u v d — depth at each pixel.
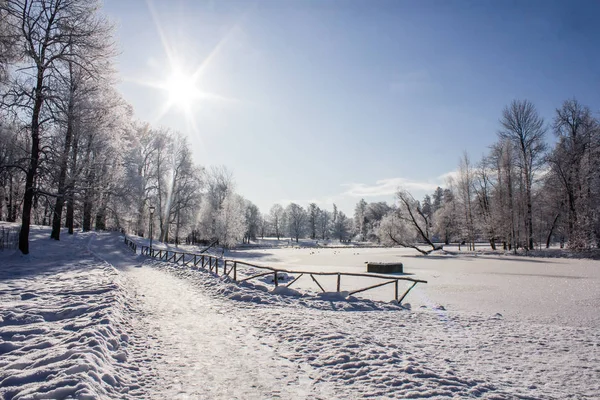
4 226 28.88
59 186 20.00
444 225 77.50
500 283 18.69
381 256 44.22
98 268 16.16
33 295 9.53
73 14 18.73
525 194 42.34
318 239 130.38
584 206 36.09
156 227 59.81
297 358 5.65
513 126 43.69
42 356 4.93
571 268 26.36
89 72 19.48
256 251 55.62
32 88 17.88
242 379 4.80
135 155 46.47
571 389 4.83
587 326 9.45
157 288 13.26
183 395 4.27
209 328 7.59
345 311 10.34
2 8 15.91
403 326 8.42
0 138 17.53
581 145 38.00
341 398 4.21
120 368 4.99
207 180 61.47
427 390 4.44
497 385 4.84
